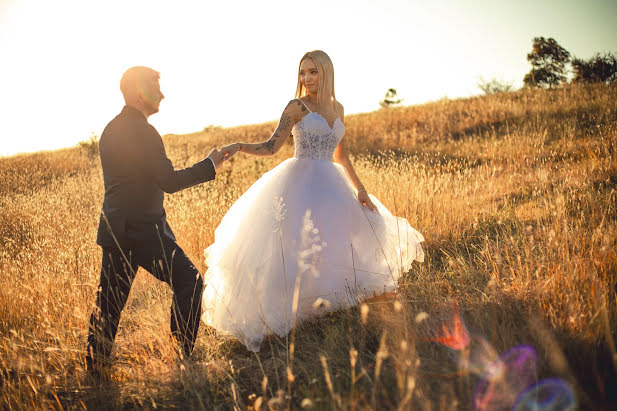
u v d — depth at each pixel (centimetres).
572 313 235
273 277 285
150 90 261
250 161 1184
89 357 262
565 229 319
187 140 2050
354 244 317
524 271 317
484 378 208
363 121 1778
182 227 516
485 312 268
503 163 810
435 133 1367
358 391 209
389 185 592
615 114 980
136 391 253
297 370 249
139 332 318
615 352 206
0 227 609
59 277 377
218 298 298
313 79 317
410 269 375
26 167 1311
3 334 315
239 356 285
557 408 183
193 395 242
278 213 267
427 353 239
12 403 239
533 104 1343
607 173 521
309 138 319
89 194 827
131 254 265
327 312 301
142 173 256
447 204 511
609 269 279
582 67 1941
